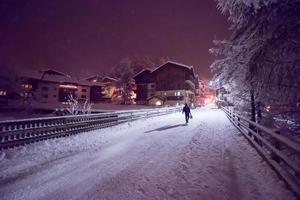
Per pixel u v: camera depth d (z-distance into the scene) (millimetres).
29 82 55750
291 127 6539
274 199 3939
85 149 8391
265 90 6230
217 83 8953
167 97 55812
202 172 5465
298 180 3863
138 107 47188
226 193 4293
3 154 6996
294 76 5457
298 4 4855
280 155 4758
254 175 5102
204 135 11055
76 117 11180
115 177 5324
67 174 5633
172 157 6945
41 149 8016
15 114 32656
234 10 6145
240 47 6414
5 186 4973
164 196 4262
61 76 66312
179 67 55281
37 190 4734
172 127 14586
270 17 5102
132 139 10336
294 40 5117
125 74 65375
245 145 8352
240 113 13547
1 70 43250
